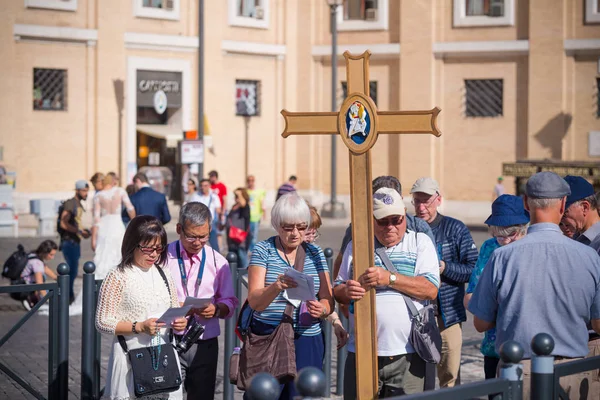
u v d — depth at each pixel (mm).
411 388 7781
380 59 41312
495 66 39906
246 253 22703
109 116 37250
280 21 41812
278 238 8164
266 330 7973
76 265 18609
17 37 35125
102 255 18562
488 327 7180
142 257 8180
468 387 5230
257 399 4449
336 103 40188
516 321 6855
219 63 39875
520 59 39594
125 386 8086
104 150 37156
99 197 18688
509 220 8242
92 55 36906
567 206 8227
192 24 39406
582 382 6883
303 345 8016
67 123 36406
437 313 9414
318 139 42562
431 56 40281
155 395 8156
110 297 8117
